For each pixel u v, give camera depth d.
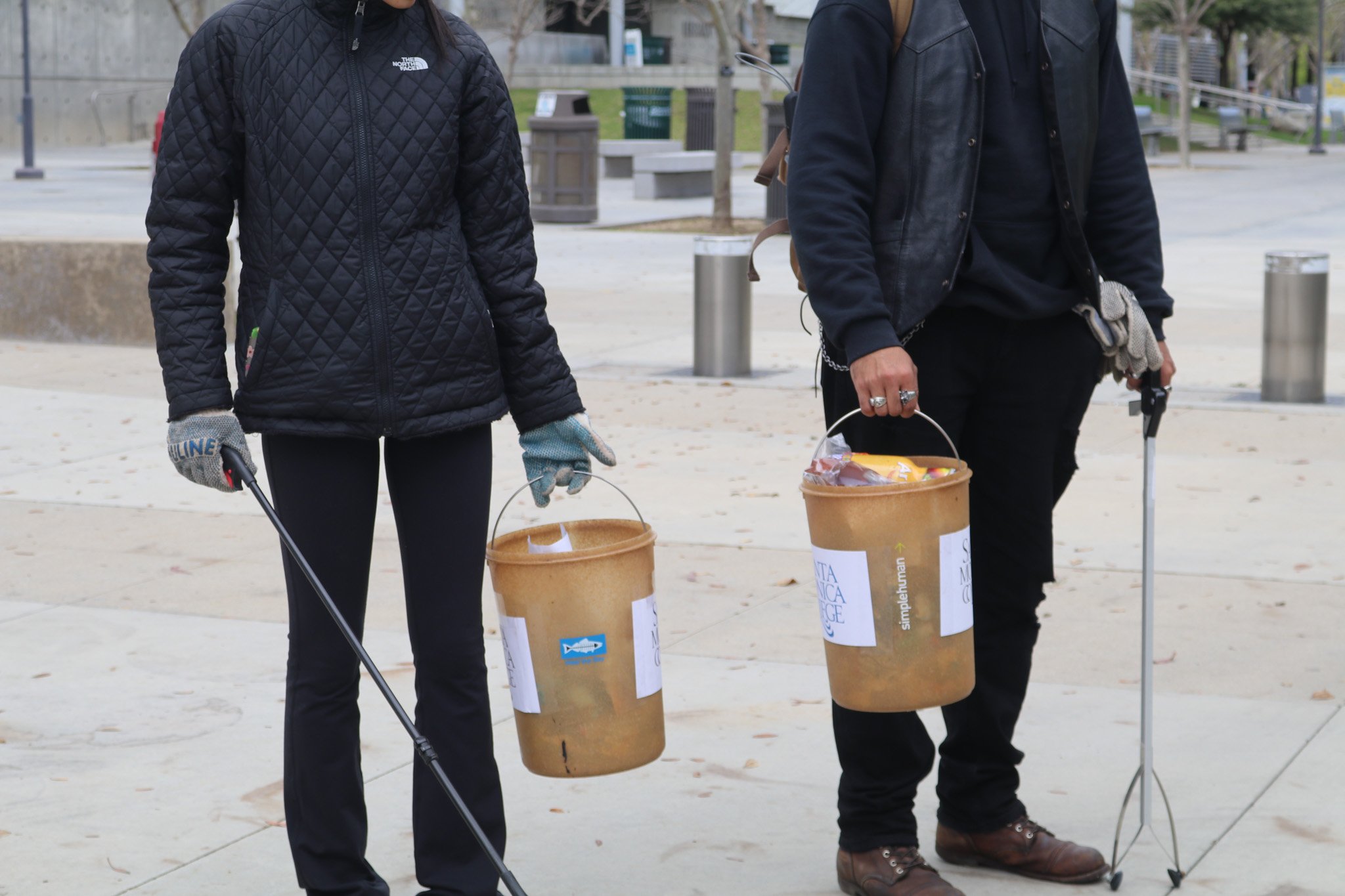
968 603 3.59
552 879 4.11
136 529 8.18
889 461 3.65
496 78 3.65
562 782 4.77
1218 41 76.44
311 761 3.63
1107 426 10.58
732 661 5.95
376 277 3.47
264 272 3.51
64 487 9.16
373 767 4.91
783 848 4.28
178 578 7.23
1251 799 4.54
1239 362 13.05
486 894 3.70
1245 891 3.96
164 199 3.51
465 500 3.66
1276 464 9.35
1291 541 7.60
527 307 3.72
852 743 3.87
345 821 3.67
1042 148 3.78
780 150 4.09
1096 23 3.83
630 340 14.71
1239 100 70.62
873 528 3.46
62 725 5.32
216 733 5.25
